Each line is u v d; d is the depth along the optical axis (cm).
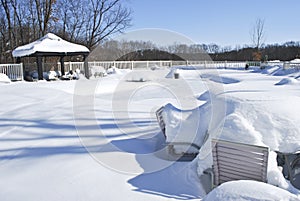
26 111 536
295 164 254
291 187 231
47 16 2180
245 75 1656
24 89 864
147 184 252
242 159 240
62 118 483
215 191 177
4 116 490
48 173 268
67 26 2405
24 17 2245
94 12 2433
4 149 331
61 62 1446
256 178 238
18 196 223
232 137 255
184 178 271
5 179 254
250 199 160
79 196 225
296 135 258
